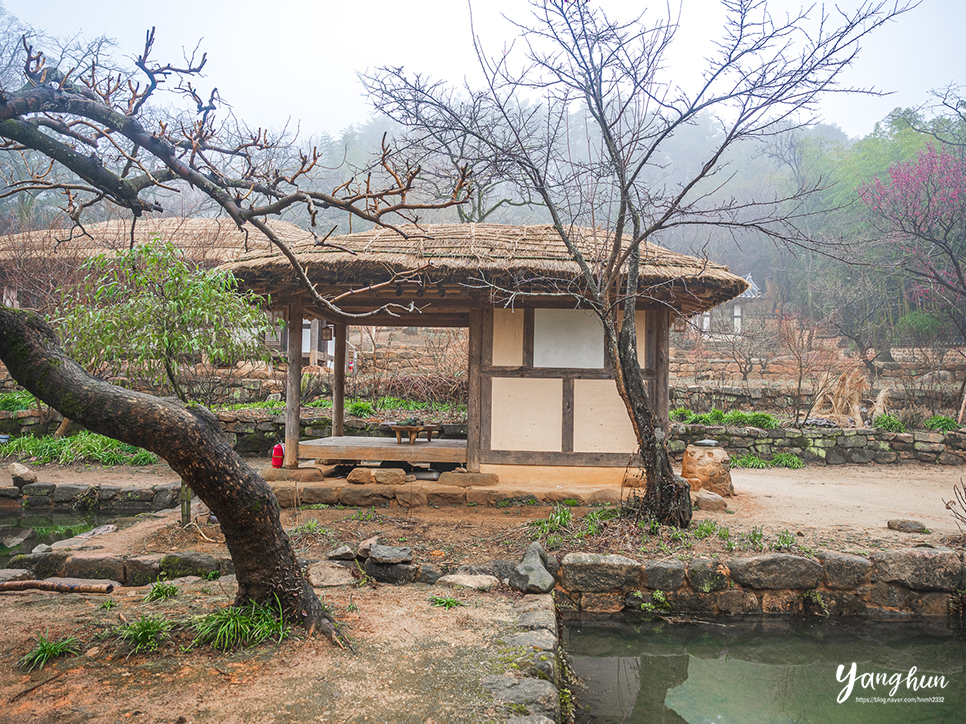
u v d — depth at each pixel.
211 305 5.55
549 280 6.57
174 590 4.42
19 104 2.62
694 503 7.24
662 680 4.34
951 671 4.50
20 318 3.04
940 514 7.33
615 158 5.62
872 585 5.39
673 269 6.73
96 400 2.96
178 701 2.74
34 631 3.54
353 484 7.23
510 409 7.35
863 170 26.80
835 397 13.90
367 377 14.76
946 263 18.34
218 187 3.21
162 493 8.91
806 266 26.98
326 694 2.86
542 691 2.96
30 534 7.65
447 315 8.93
